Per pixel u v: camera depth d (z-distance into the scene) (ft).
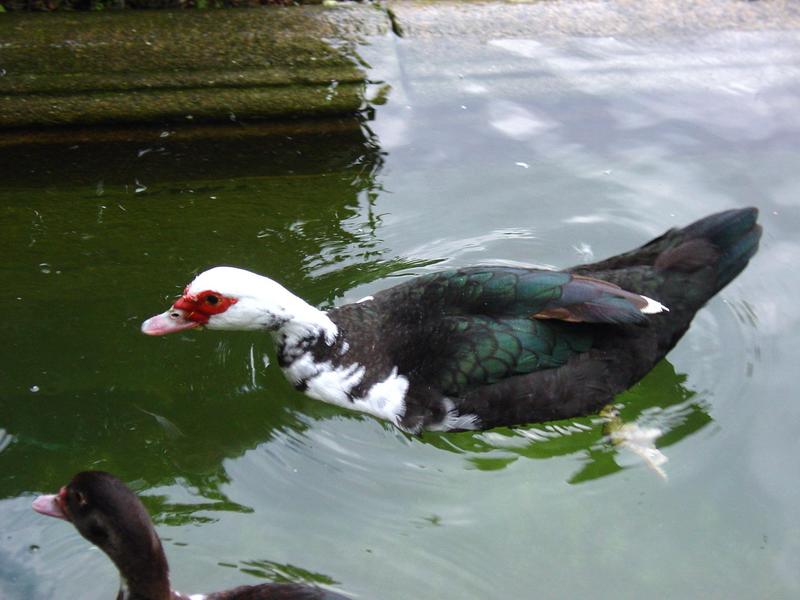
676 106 6.84
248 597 4.71
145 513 4.59
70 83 6.65
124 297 5.97
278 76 6.76
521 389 5.36
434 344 5.40
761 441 5.49
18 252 6.13
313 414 5.64
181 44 6.82
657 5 7.34
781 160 6.56
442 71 6.96
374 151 6.63
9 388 5.63
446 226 6.30
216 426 5.58
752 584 5.01
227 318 5.45
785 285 6.06
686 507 5.28
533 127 6.75
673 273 5.57
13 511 5.21
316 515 5.27
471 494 5.36
